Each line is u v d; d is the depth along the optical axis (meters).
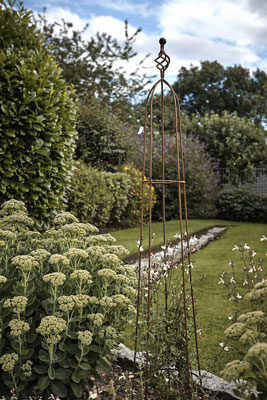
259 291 1.51
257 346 1.22
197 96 28.36
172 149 11.66
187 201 11.48
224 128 14.15
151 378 1.86
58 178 4.66
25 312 1.96
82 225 2.54
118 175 8.67
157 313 1.93
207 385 2.01
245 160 13.68
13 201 2.91
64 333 1.92
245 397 1.32
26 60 4.25
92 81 16.33
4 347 1.97
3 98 3.98
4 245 2.30
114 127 10.71
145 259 5.30
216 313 3.22
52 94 4.47
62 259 1.99
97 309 2.14
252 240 7.09
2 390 1.89
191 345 2.58
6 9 4.28
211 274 4.55
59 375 1.83
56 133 4.37
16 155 4.11
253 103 26.91
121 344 2.55
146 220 10.43
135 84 17.30
